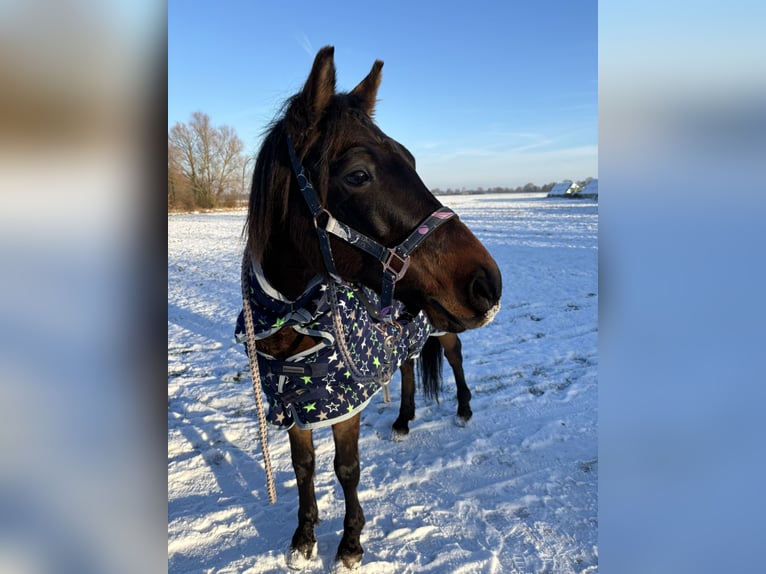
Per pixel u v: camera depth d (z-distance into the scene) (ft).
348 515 6.57
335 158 4.23
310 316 5.09
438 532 7.13
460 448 9.50
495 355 14.80
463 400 10.46
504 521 7.34
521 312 19.76
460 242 4.26
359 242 4.25
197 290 25.23
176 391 12.72
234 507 7.87
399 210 4.17
